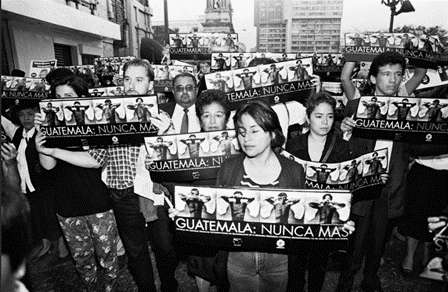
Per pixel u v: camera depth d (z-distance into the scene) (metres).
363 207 2.27
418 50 2.89
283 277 1.79
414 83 3.10
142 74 2.32
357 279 2.82
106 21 12.95
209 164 2.18
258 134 1.65
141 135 2.18
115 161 2.31
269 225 1.66
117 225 2.41
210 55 4.18
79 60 11.88
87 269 2.50
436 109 2.17
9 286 0.86
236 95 2.66
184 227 1.73
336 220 1.62
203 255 2.18
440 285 1.58
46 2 8.84
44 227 3.21
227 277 1.88
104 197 2.37
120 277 2.92
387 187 2.40
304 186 1.77
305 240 1.65
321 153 2.34
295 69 2.62
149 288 2.44
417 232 2.62
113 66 5.12
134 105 2.14
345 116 2.72
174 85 2.86
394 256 3.19
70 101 2.15
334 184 2.13
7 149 1.50
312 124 2.30
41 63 4.65
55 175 2.33
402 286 2.71
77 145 2.19
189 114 2.86
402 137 2.26
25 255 0.93
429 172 2.57
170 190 2.36
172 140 2.17
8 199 0.91
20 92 3.55
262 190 1.65
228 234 1.70
